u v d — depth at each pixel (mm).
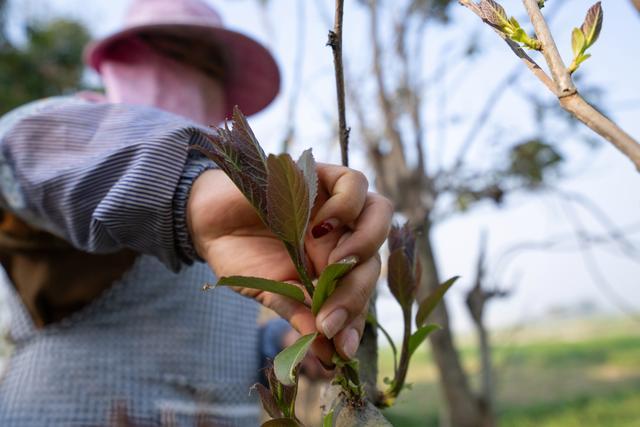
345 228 428
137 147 559
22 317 821
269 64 1070
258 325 956
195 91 946
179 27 916
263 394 387
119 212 530
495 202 1248
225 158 376
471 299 1190
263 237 463
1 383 820
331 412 383
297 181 359
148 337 793
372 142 1274
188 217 508
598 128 306
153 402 767
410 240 450
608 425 4727
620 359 7668
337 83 448
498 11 353
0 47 3225
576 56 333
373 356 472
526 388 6410
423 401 4863
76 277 778
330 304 385
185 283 830
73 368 778
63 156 626
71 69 3434
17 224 745
